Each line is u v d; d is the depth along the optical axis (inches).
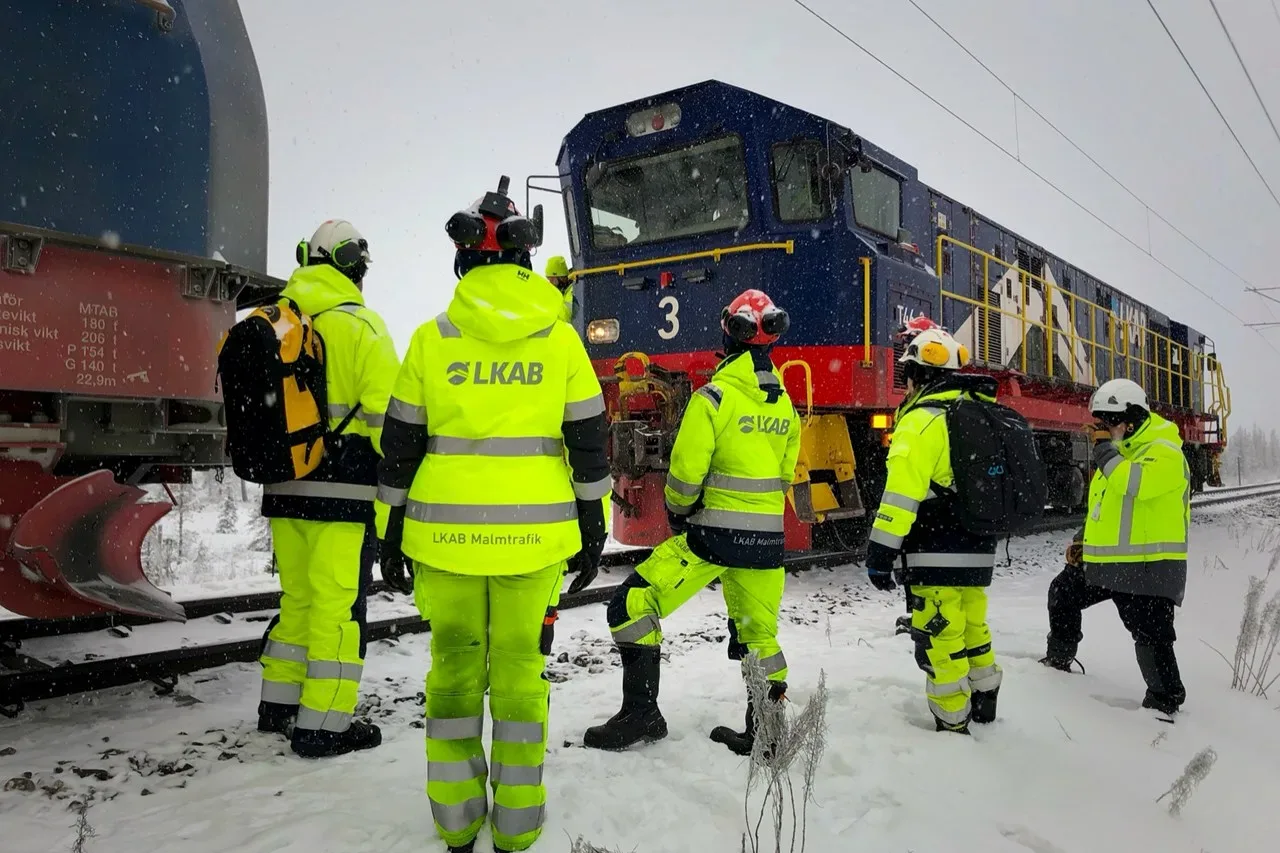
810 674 183.3
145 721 145.2
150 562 336.8
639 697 138.9
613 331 323.6
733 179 303.9
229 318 162.9
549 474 101.2
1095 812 119.3
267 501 136.4
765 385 140.0
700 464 133.0
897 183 335.9
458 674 103.7
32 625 193.3
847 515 292.2
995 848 106.3
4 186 130.1
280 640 141.8
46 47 135.3
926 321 161.8
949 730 147.8
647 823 109.5
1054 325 498.3
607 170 328.2
